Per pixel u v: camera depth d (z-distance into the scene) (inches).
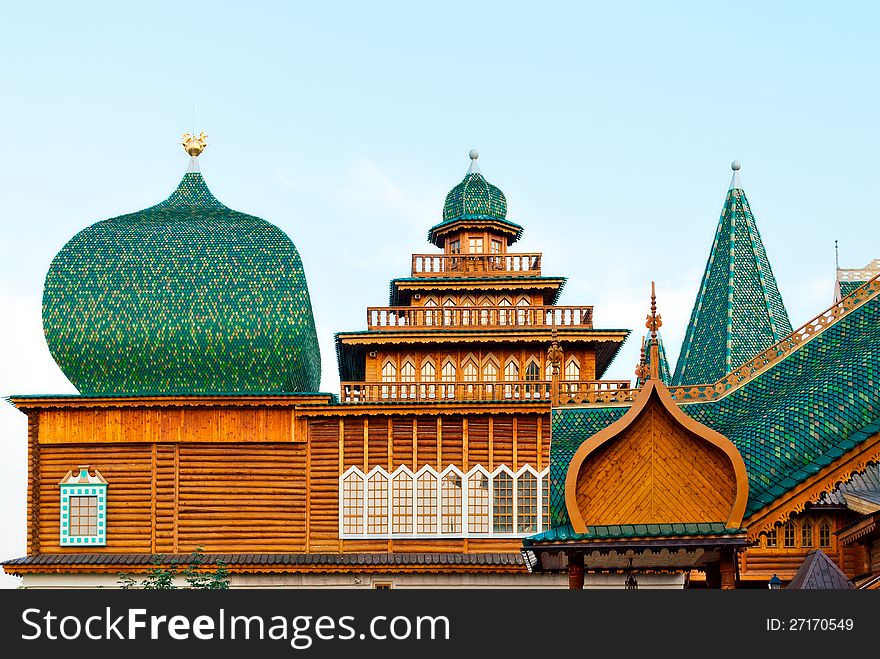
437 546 2429.9
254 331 2536.9
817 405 1509.6
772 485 1472.7
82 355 2532.0
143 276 2561.5
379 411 2461.9
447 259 3016.7
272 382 2554.1
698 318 3088.1
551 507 1461.6
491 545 2426.2
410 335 2780.5
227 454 2470.5
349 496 2450.8
